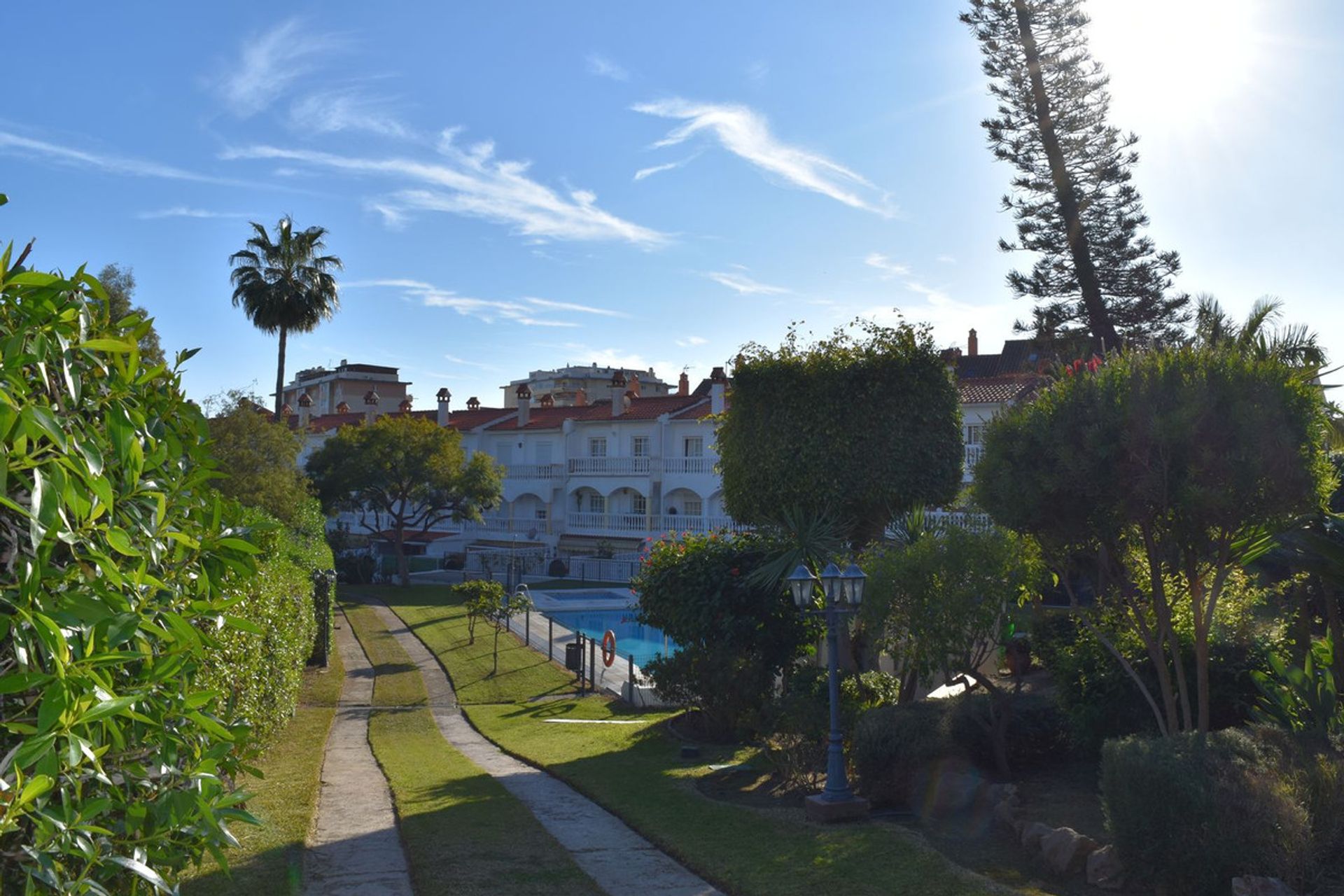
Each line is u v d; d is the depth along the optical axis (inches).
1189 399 411.5
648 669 789.2
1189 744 371.9
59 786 151.7
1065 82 1299.2
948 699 573.3
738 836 443.8
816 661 861.2
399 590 2065.7
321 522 1692.9
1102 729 516.4
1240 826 339.0
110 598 159.8
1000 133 1350.9
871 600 556.1
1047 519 461.7
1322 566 438.6
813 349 853.2
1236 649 512.7
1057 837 394.6
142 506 179.0
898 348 831.1
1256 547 450.0
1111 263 1317.7
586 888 372.5
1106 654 527.8
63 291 169.8
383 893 357.4
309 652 1100.5
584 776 595.5
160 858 178.9
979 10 1325.0
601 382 3703.3
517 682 1115.3
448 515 2258.9
